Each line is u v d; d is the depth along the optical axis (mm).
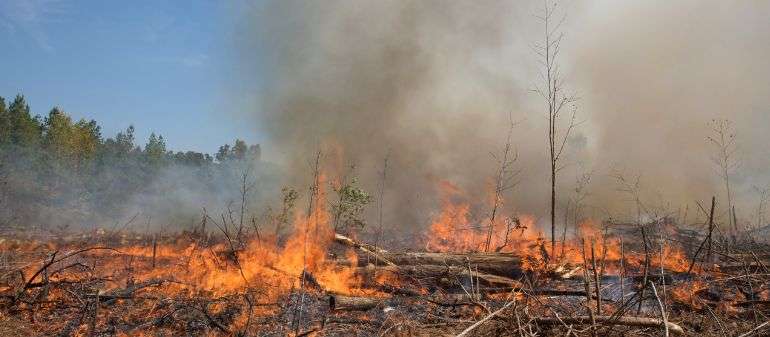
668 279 9414
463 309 7934
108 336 6391
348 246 11906
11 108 46188
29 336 6332
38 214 26203
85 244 14305
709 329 6621
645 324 5703
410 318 7473
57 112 47719
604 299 8461
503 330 6152
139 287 8055
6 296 7363
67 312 7250
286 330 6848
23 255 12117
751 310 7449
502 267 10508
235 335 6551
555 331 5973
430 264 10742
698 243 13305
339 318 7465
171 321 6910
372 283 9820
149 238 14938
